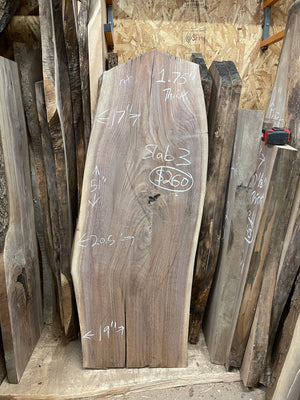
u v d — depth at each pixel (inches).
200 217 47.0
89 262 48.7
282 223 43.2
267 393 48.5
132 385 50.8
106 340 52.6
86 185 45.5
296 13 45.3
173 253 48.6
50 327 63.1
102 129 43.8
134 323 51.9
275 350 50.4
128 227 47.3
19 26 51.6
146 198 46.2
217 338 53.4
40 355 56.4
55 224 53.8
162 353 53.6
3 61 45.4
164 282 50.0
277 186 41.3
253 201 46.8
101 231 47.4
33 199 58.5
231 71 46.4
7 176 46.3
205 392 50.9
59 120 44.9
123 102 43.1
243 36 67.2
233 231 49.4
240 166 47.1
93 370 53.7
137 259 48.8
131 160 44.8
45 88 42.9
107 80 42.6
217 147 47.7
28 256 54.7
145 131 43.8
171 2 65.1
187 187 45.8
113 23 66.1
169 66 41.9
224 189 49.8
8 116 46.7
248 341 50.1
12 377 50.1
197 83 42.6
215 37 67.1
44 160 51.4
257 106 71.4
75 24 44.1
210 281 54.4
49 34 42.3
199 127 43.8
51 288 63.2
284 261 45.8
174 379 51.9
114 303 50.8
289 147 40.7
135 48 67.6
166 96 42.8
